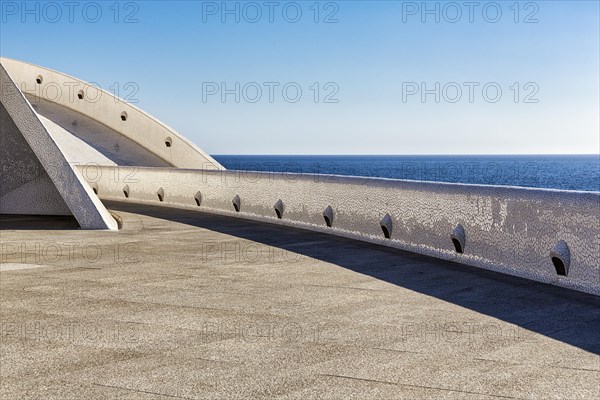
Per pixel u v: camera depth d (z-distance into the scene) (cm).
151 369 501
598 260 766
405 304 719
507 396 442
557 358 525
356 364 511
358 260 1016
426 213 1084
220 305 714
